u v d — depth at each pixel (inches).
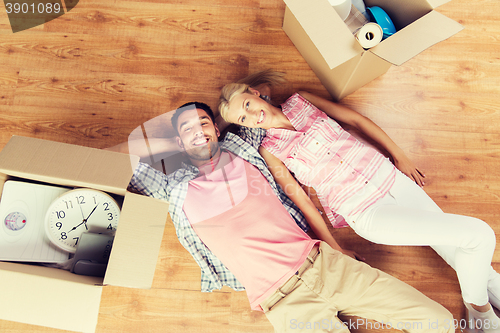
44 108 61.7
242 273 46.5
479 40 63.4
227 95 52.9
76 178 36.4
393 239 47.1
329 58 41.1
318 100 57.1
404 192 50.6
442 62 63.0
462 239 43.1
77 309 35.2
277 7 65.7
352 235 58.4
